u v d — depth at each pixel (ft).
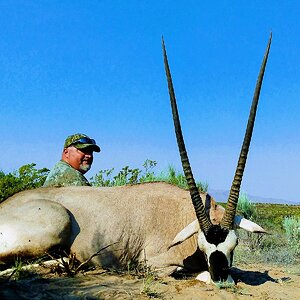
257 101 7.29
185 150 7.06
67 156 9.48
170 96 7.45
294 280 8.02
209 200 7.89
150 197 7.98
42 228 7.22
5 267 7.25
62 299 5.63
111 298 5.84
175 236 7.65
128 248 7.64
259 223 15.81
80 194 7.75
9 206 7.47
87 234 7.44
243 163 7.00
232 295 6.39
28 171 13.10
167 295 6.20
